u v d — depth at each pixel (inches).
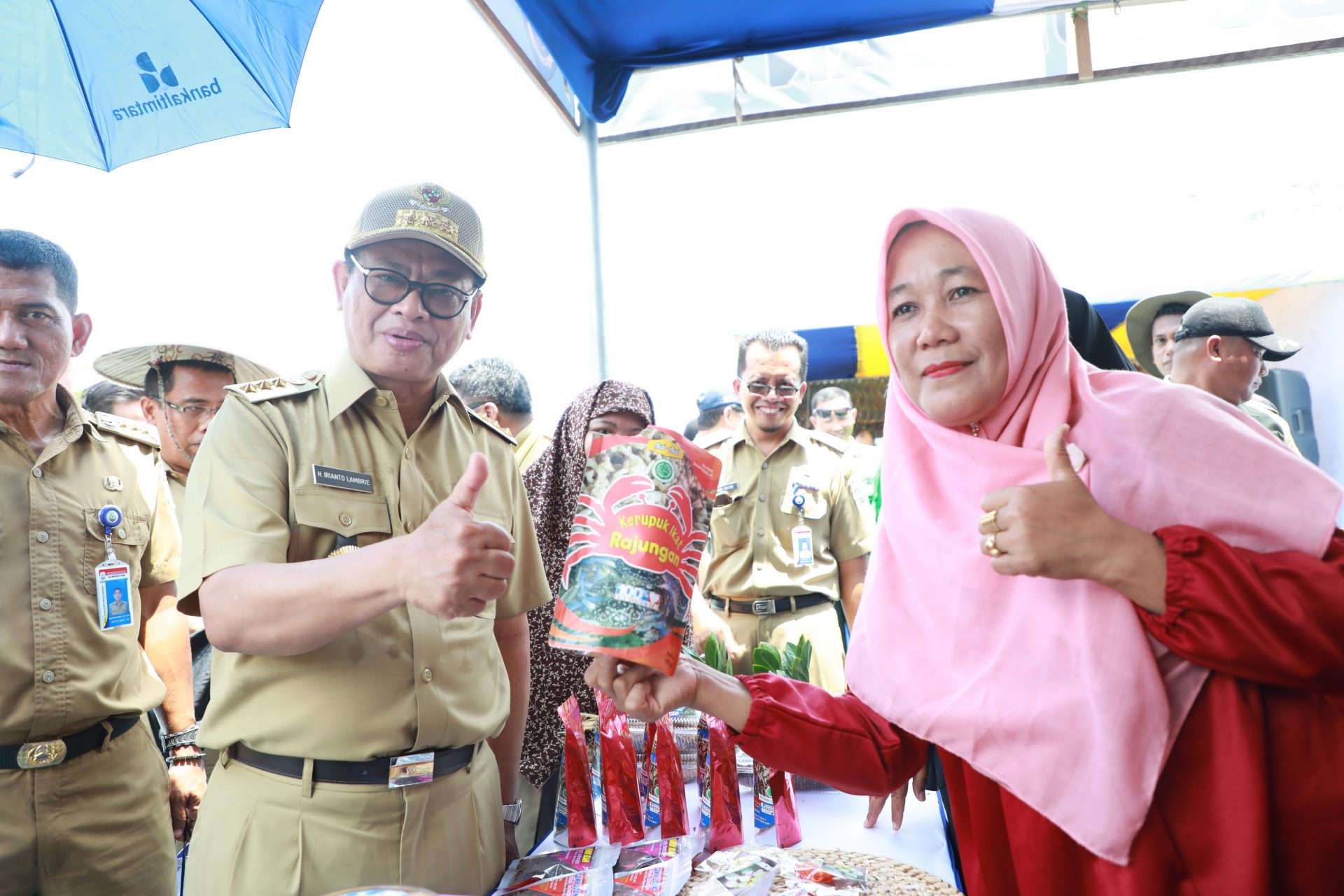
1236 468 37.4
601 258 110.7
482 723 52.9
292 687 47.2
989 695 39.2
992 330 40.3
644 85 114.9
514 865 52.4
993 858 41.6
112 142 68.6
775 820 58.2
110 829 69.1
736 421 171.5
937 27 100.7
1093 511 34.9
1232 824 35.0
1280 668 33.6
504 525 58.7
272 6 66.5
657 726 60.4
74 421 73.0
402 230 48.5
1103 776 35.7
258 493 47.0
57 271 69.0
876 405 184.9
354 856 46.7
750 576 117.2
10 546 66.0
